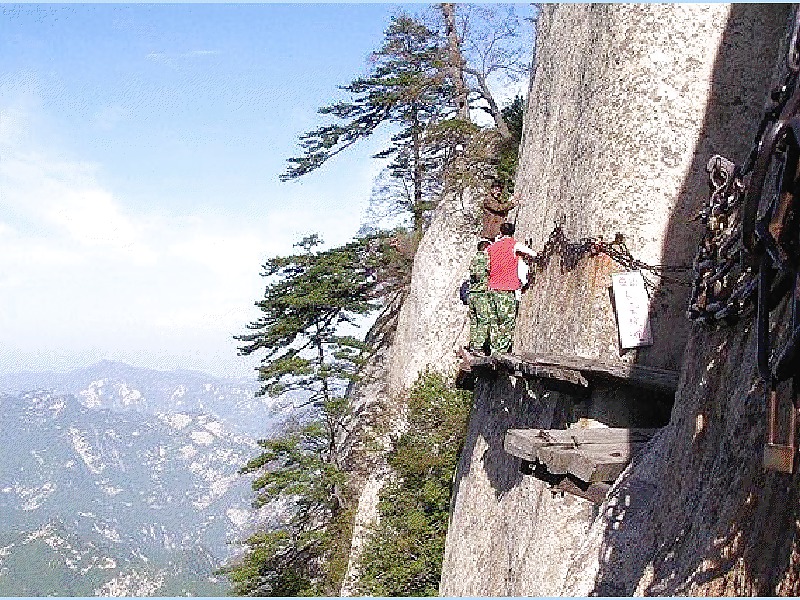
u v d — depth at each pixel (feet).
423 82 98.37
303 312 94.27
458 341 86.07
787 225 8.09
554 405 30.78
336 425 94.68
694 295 16.57
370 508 83.87
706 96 27.91
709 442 14.40
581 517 25.68
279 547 86.99
